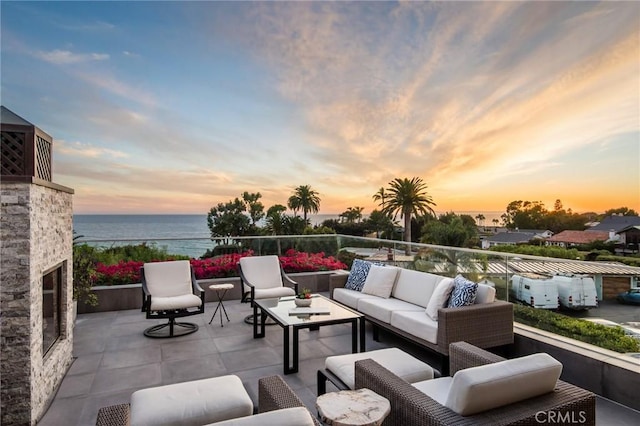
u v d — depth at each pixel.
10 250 2.54
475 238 24.86
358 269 5.37
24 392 2.58
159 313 4.53
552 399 1.73
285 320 3.69
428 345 3.58
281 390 1.88
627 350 3.07
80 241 5.84
